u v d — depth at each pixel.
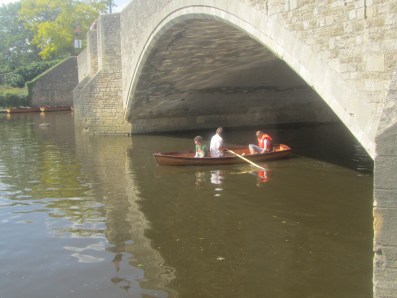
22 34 57.12
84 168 13.55
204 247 7.43
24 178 12.48
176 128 21.66
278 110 23.62
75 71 41.03
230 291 6.00
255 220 8.58
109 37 20.28
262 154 13.50
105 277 6.47
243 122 23.11
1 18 58.41
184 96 20.30
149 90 18.84
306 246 7.34
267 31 8.22
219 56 15.48
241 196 10.08
